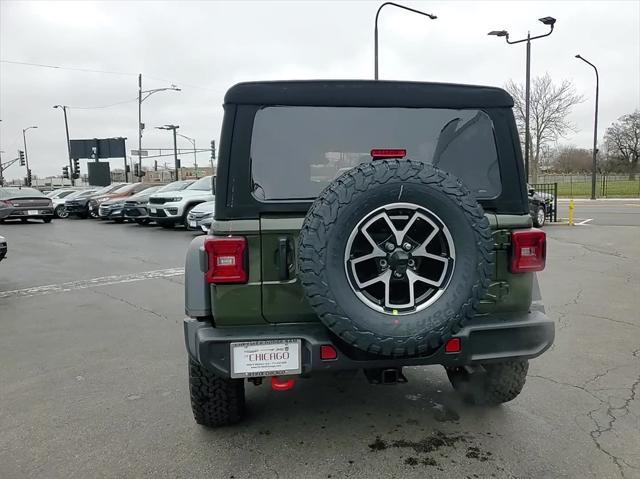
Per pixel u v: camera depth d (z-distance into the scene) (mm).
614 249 10961
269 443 3160
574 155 64375
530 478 2738
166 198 16562
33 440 3242
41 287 8250
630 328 5301
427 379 4137
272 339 2678
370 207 2506
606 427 3268
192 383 3150
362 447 3090
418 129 2984
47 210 21984
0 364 4648
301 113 2879
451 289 2582
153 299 7203
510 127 3021
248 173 2791
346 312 2479
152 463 2957
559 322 5531
